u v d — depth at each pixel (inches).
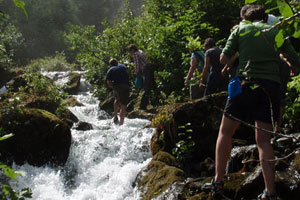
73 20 1192.2
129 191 197.0
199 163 205.5
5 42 907.4
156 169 194.1
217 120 208.4
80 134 254.8
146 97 382.3
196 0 438.0
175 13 435.2
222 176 138.1
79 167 231.5
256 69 132.3
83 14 1262.3
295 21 73.4
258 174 148.7
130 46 384.5
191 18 393.4
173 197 161.5
